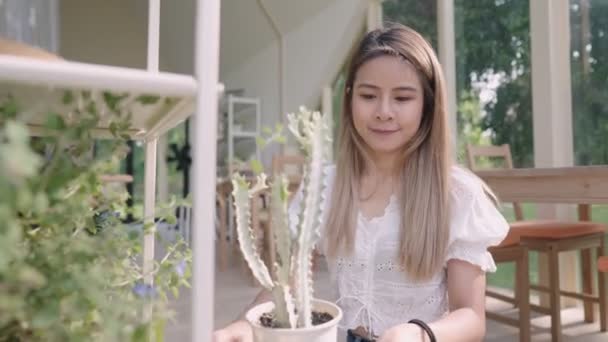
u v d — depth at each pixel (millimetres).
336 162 925
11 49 383
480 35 2926
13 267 315
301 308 413
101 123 500
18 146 271
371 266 824
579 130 2359
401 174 838
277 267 428
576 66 2371
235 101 4500
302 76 4379
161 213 535
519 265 1841
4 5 1356
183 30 4461
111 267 428
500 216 795
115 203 520
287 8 4148
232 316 2150
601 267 1495
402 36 795
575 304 2383
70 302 340
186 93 367
